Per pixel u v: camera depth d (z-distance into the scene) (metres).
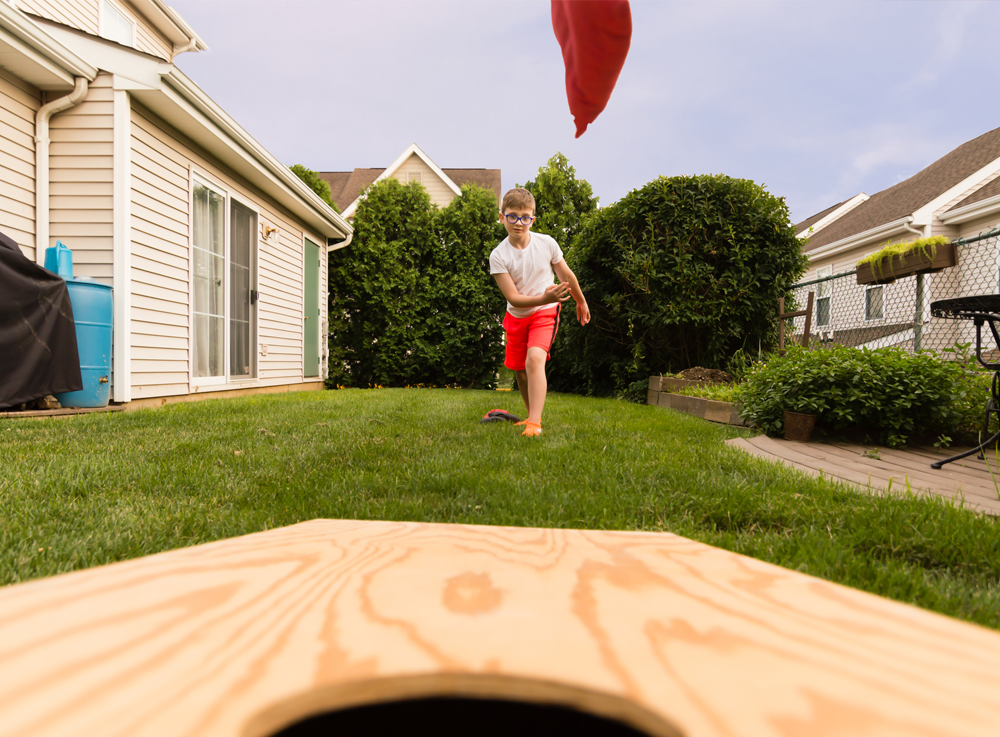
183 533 1.44
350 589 0.29
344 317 9.45
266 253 7.04
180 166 5.20
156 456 2.36
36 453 2.32
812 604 0.28
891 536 1.38
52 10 6.32
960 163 11.34
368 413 4.11
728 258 5.78
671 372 6.22
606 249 6.41
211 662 0.18
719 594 0.29
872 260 4.97
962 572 1.26
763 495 1.77
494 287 9.19
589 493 1.78
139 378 4.62
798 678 0.18
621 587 0.30
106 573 0.30
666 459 2.29
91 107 4.41
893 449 3.06
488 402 5.29
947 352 3.52
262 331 6.95
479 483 1.90
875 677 0.18
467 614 0.25
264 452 2.46
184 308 5.26
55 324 3.85
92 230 4.41
